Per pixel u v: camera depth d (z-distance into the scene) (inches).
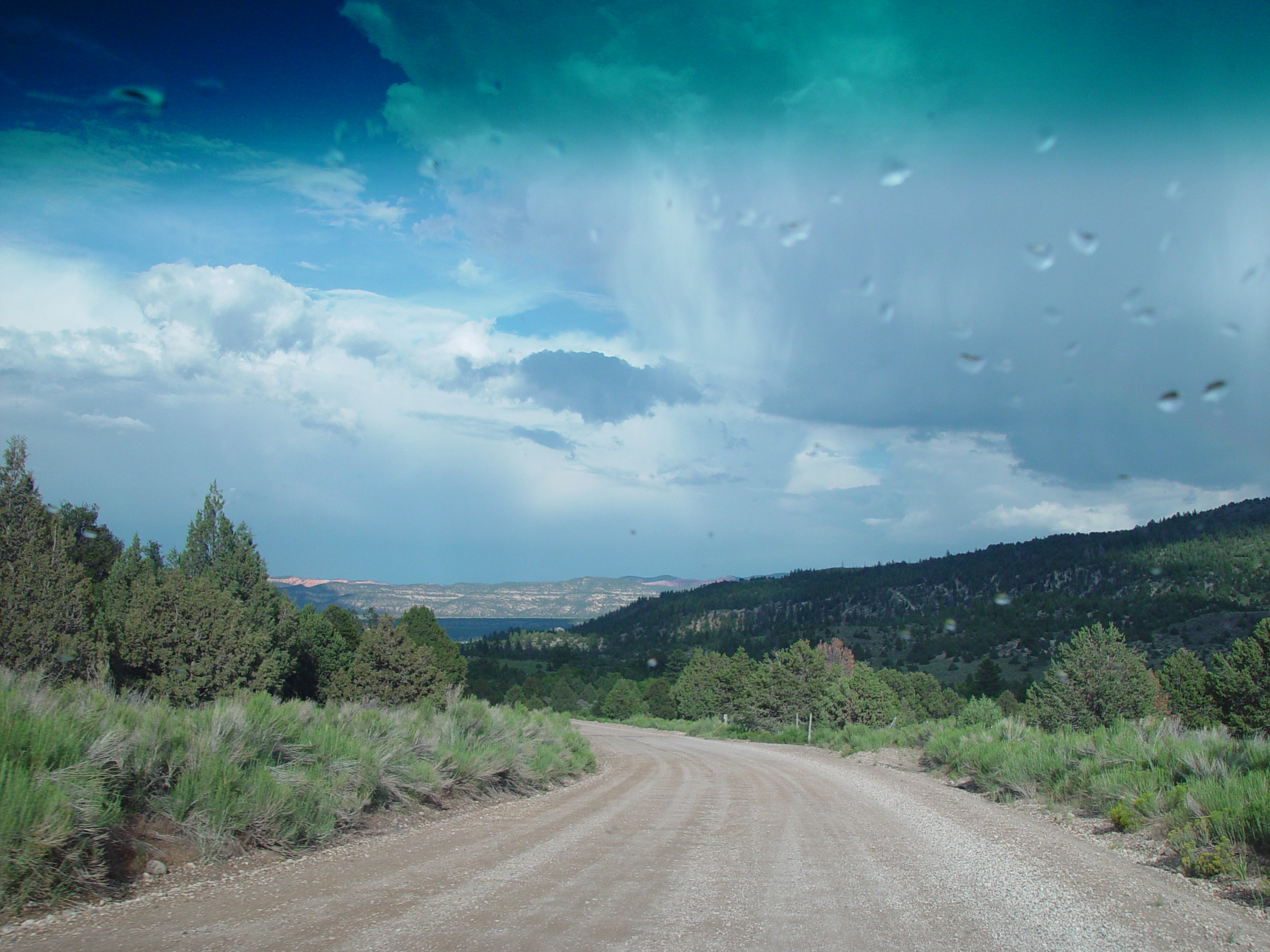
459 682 2300.7
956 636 4463.6
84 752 237.3
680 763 880.3
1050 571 5191.9
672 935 175.0
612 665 5713.6
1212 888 252.2
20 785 194.7
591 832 335.0
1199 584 3954.2
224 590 1155.3
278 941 163.6
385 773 373.7
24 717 237.6
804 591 7209.6
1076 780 490.3
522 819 378.9
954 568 6245.1
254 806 264.7
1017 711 994.1
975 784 629.9
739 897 214.7
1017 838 352.2
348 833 311.1
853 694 1603.1
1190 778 380.8
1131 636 3398.1
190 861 237.5
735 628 6574.8
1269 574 3789.4
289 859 257.3
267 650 1305.4
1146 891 244.1
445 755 445.7
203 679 921.5
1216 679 871.7
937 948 171.5
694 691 2955.2
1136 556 4815.5
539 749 625.3
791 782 631.2
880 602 6063.0
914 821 403.5
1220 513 5113.2
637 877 239.6
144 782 255.4
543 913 191.3
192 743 280.5
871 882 241.3
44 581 690.2
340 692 1400.1
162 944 160.9
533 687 3491.6
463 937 169.5
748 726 2037.4
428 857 266.7
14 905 181.3
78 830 202.7
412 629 2332.7
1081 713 886.4
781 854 288.4
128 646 885.8
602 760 932.6
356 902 199.6
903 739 1055.0
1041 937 184.9
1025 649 3941.9
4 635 656.4
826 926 187.2
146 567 1254.3
